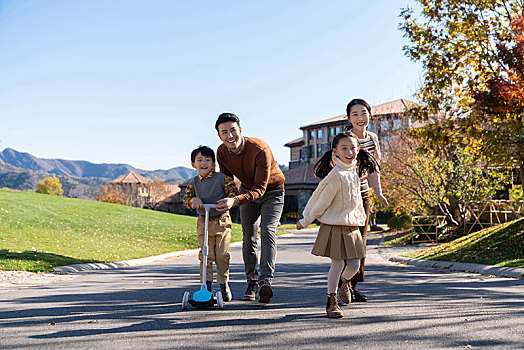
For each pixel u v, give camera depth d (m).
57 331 3.45
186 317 3.96
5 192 22.55
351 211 4.03
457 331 3.30
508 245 10.29
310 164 56.66
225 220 4.85
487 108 12.82
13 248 10.92
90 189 175.25
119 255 12.48
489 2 13.59
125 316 4.04
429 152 15.36
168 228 20.58
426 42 14.34
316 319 3.82
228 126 4.64
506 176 17.08
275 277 7.61
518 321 3.60
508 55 12.41
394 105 31.08
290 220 50.44
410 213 23.61
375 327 3.48
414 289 5.82
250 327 3.53
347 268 4.24
